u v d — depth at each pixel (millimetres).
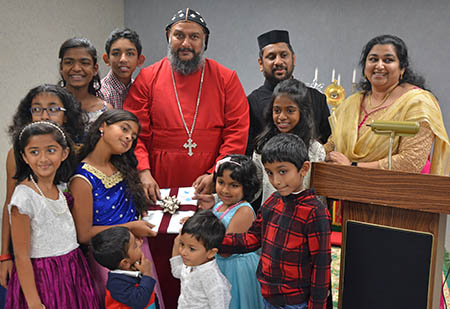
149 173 2834
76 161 2217
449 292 3244
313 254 1781
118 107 3412
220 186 2301
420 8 6230
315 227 1765
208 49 7195
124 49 3258
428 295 1614
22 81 5309
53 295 1978
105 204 2244
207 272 1958
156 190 2674
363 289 1765
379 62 2615
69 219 2078
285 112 2377
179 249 2000
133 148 2406
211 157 3088
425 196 1550
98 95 3041
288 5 6773
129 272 2029
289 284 1840
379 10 6418
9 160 2211
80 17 6238
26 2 5277
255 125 3418
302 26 6766
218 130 3102
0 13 4953
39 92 2268
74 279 2051
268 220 1939
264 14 6887
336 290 3377
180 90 3090
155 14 7242
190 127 3061
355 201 1752
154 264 2576
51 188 2031
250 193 2332
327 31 6676
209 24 7109
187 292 2016
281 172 1766
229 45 7090
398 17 6344
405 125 1693
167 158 3076
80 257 2141
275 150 1750
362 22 6516
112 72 3398
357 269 1775
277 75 3430
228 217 2252
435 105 2590
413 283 1643
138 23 7324
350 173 1722
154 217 2424
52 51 5730
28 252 1938
